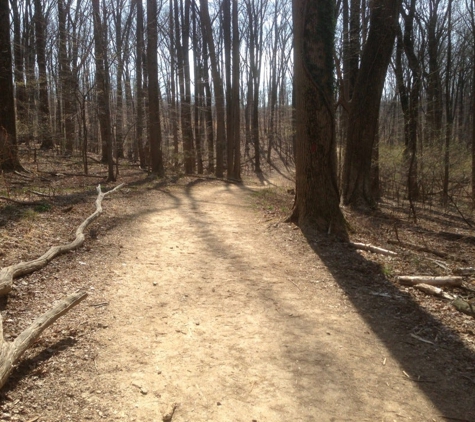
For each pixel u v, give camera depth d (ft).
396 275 18.71
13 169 40.68
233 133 78.89
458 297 15.98
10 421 8.44
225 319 13.96
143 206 34.37
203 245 23.25
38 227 22.81
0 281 13.96
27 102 57.57
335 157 25.63
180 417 9.03
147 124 63.00
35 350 11.19
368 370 11.09
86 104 58.95
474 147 44.73
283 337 12.80
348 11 45.44
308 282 17.78
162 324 13.43
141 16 65.82
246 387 10.19
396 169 47.19
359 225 29.07
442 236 28.17
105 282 16.66
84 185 42.73
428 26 58.39
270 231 26.32
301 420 9.07
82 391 9.66
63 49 54.80
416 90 43.65
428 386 10.44
